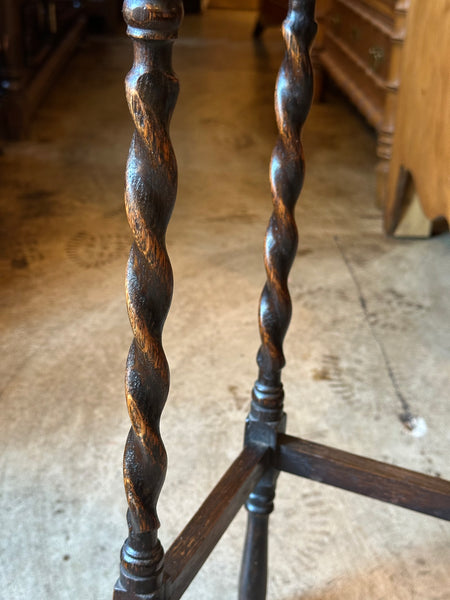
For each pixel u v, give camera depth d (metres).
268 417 0.90
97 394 1.49
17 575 1.09
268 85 3.93
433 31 1.59
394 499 0.88
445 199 1.47
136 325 0.54
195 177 2.65
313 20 0.75
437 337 1.73
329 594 1.08
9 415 1.41
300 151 0.79
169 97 0.50
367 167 2.79
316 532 1.19
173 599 0.70
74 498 1.23
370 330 1.74
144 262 0.53
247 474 0.85
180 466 1.30
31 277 1.92
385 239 2.21
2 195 2.42
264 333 0.87
